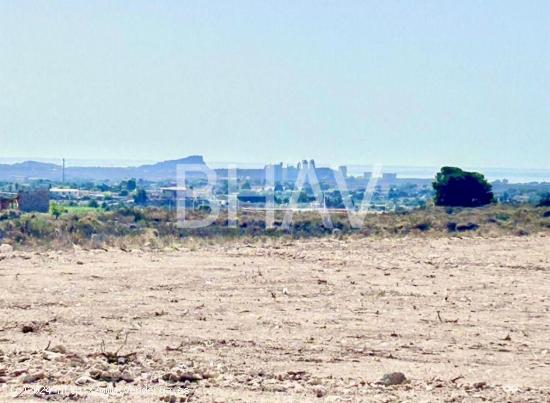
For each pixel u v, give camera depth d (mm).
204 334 13266
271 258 22250
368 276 19328
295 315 14859
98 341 12625
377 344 12750
